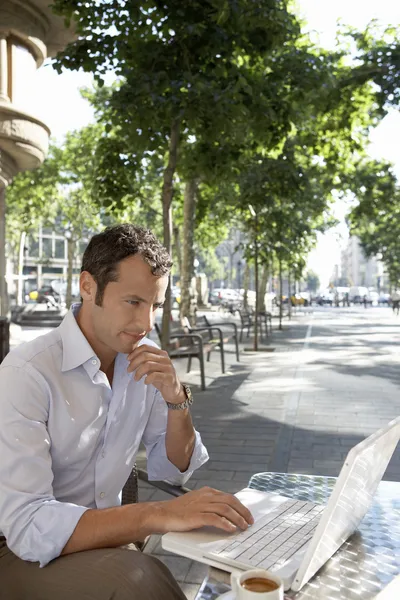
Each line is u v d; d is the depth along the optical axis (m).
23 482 1.60
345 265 149.00
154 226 26.58
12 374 1.71
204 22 7.17
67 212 27.94
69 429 1.76
